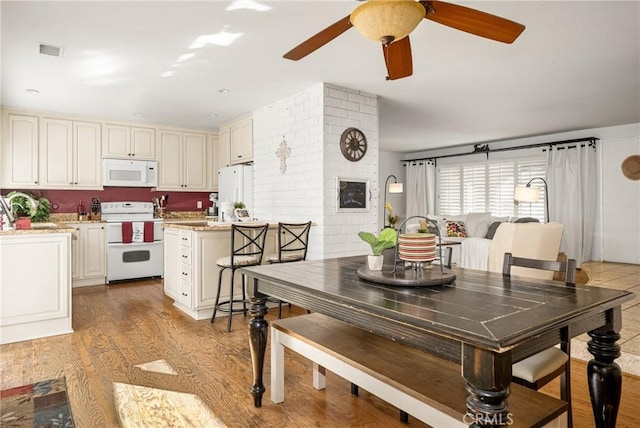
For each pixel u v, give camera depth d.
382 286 1.75
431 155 9.13
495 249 3.09
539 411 1.34
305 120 4.26
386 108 5.13
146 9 2.50
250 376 2.54
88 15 2.57
